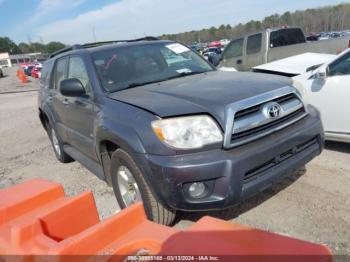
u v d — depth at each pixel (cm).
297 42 1057
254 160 281
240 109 290
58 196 273
